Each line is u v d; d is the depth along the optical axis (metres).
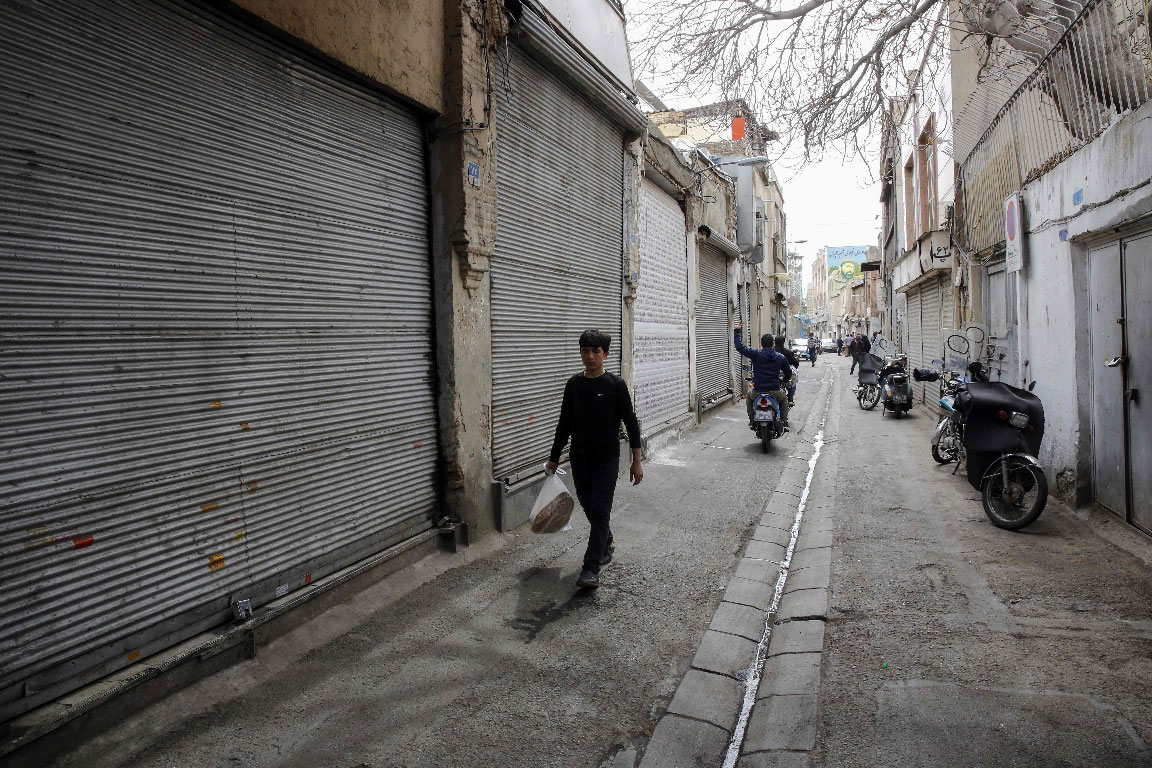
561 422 4.98
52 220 2.74
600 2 8.17
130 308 3.03
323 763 2.74
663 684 3.51
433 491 5.26
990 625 3.87
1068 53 5.79
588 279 7.91
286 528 3.86
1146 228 5.02
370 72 4.42
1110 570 4.62
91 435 2.86
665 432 10.70
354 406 4.42
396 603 4.36
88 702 2.72
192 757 2.74
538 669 3.59
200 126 3.38
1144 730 2.78
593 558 4.67
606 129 8.38
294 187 3.96
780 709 3.18
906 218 18.34
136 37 3.09
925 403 15.56
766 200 30.33
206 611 3.36
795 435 12.15
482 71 5.41
